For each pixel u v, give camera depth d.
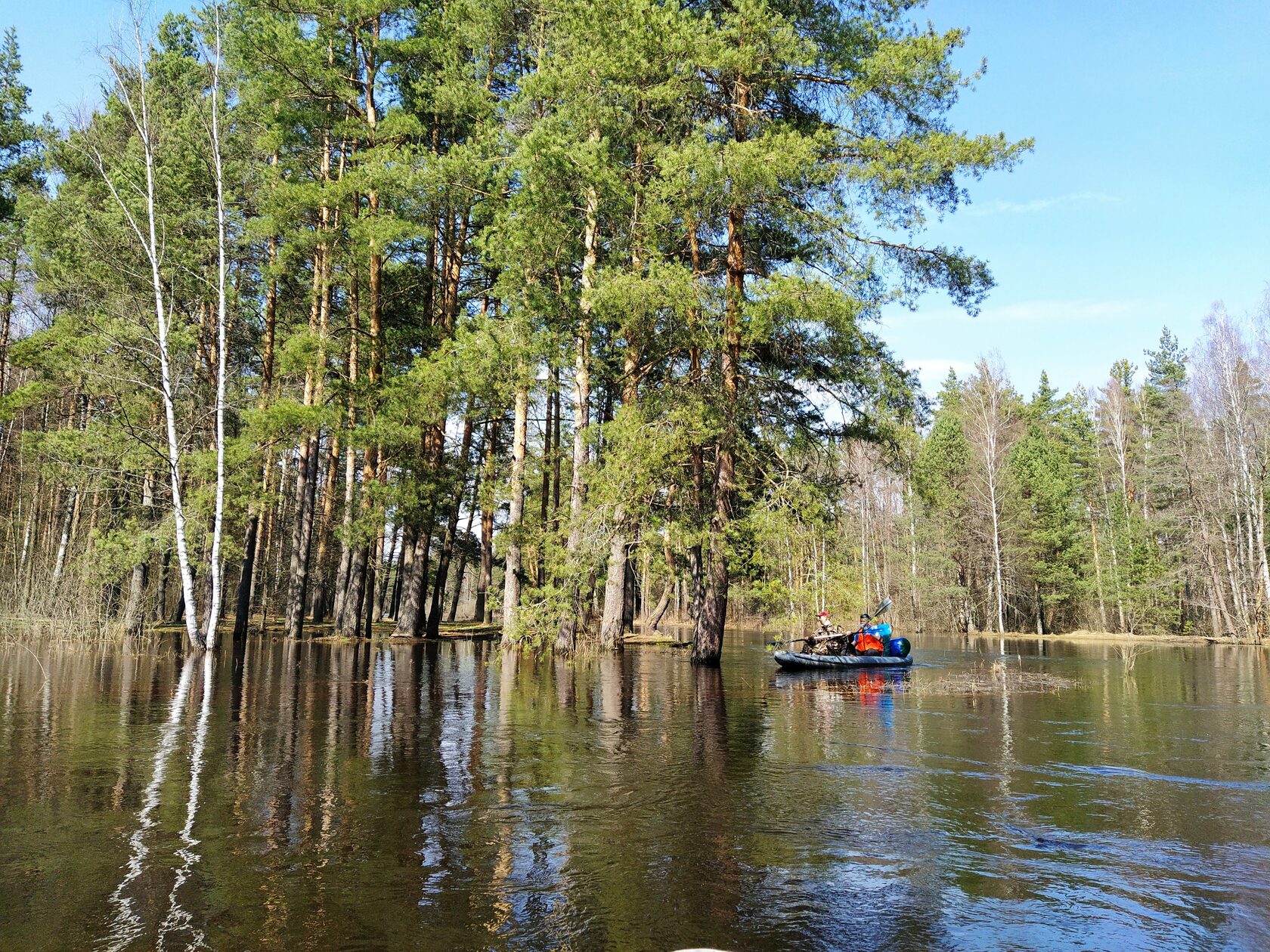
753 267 20.27
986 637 42.94
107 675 14.12
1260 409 37.50
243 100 22.94
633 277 16.06
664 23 15.91
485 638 29.03
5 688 12.40
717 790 6.71
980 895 4.49
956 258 17.31
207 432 23.75
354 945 3.74
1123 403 53.09
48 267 24.56
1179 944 3.89
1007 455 50.25
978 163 15.73
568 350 19.19
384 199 23.52
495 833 5.46
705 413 17.33
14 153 28.89
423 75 24.00
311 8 21.84
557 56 17.89
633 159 20.05
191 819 5.64
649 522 18.16
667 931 3.96
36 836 5.25
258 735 8.75
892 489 50.47
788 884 4.62
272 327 24.72
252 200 22.44
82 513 27.14
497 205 20.86
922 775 7.32
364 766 7.34
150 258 18.00
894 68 15.57
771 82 17.31
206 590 31.47
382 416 22.08
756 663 21.03
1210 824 5.86
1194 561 42.41
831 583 17.34
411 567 26.50
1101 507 53.31
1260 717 11.10
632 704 11.92
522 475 22.50
